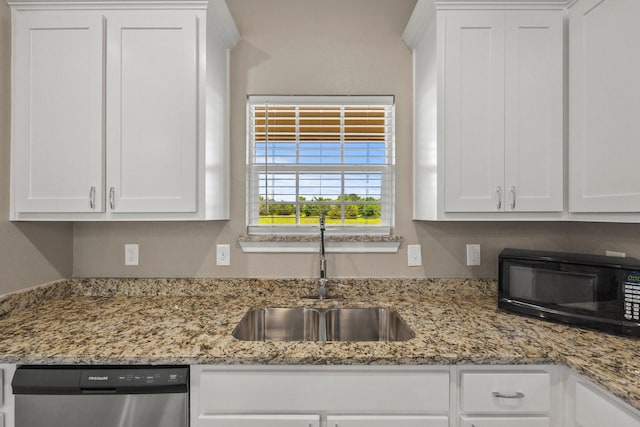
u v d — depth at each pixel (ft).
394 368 3.62
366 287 5.99
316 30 6.11
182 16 4.76
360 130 6.26
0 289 4.66
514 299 4.85
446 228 6.06
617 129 4.01
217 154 5.45
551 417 3.62
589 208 4.39
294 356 3.49
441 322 4.49
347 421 3.59
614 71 4.05
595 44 4.30
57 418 3.52
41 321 4.49
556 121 4.78
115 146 4.75
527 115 4.81
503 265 4.96
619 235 4.91
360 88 6.12
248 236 5.95
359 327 5.45
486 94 4.83
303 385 3.58
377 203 6.21
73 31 4.75
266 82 6.10
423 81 5.52
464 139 4.83
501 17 4.81
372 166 6.27
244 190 6.07
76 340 3.83
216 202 5.40
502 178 4.82
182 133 4.76
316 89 6.13
